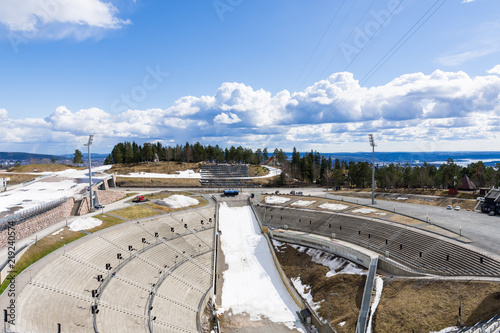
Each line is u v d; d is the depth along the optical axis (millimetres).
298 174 179375
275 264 74562
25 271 47562
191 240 79125
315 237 76188
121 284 53938
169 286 59656
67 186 97250
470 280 45688
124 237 69750
